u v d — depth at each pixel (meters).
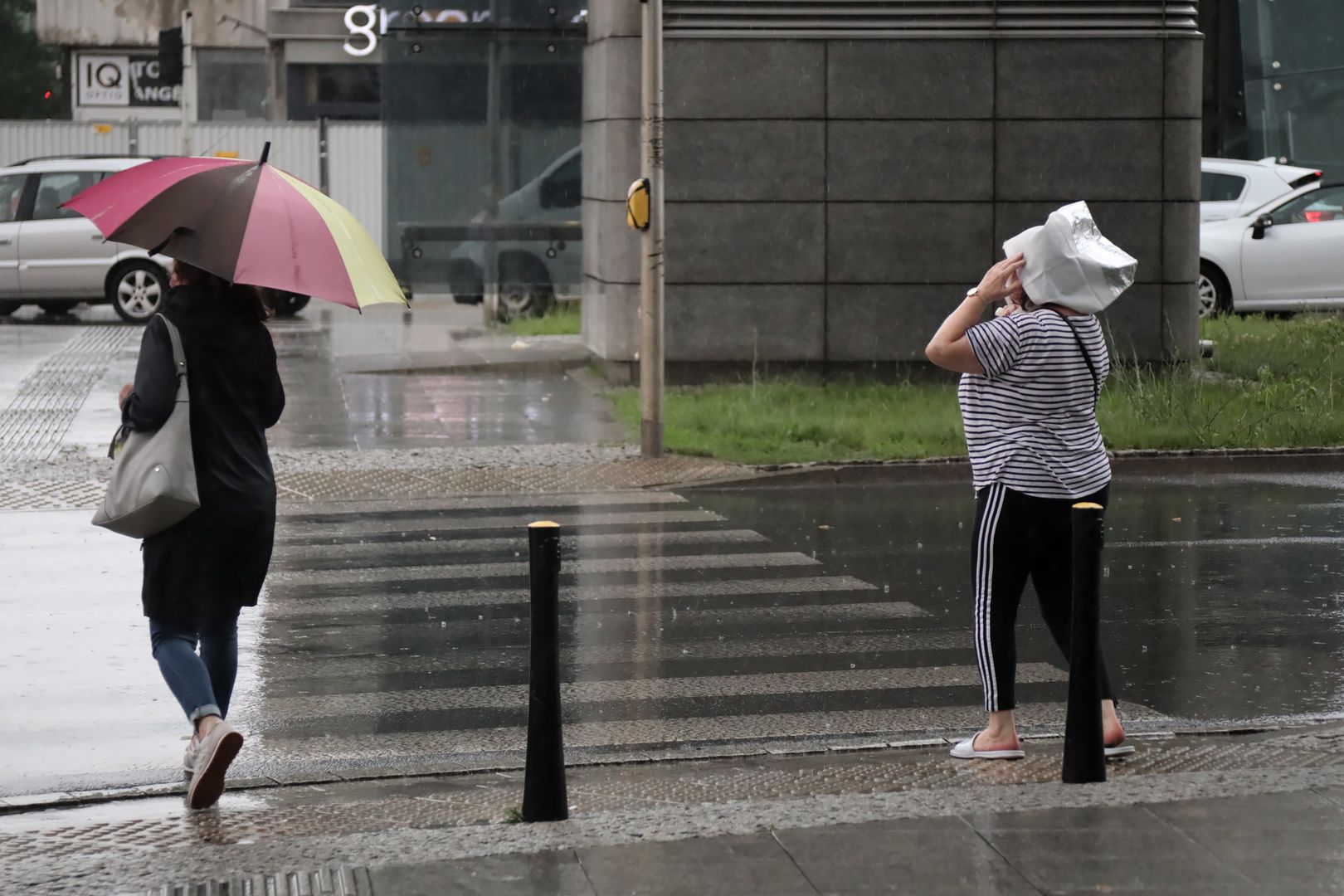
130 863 7.11
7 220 35.12
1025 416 9.07
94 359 28.86
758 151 25.53
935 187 25.72
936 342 9.02
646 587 14.32
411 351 30.69
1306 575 14.72
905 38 25.45
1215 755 9.17
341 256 8.61
